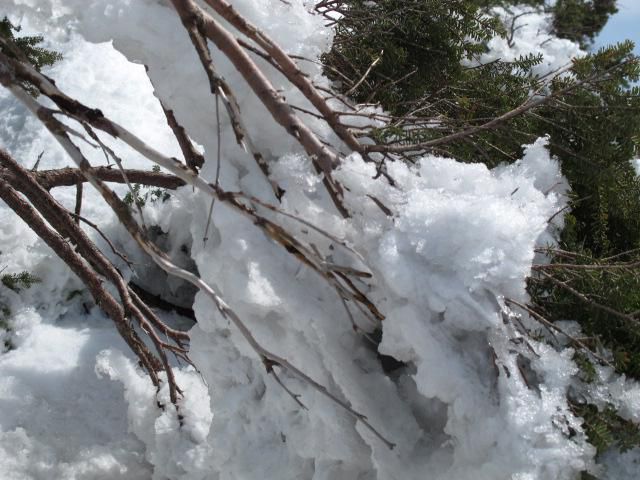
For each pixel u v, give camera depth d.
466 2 3.32
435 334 2.07
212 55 2.43
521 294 2.11
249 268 2.24
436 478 2.14
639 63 2.57
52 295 4.90
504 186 2.29
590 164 2.67
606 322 2.26
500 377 2.04
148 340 4.65
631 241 2.85
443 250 2.11
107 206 5.33
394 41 3.35
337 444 2.28
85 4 2.54
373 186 2.25
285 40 2.54
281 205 2.29
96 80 6.60
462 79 3.30
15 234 4.95
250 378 2.65
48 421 3.85
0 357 4.36
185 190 2.51
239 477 2.66
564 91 2.56
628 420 2.13
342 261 2.28
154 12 2.46
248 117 2.44
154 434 3.67
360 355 2.32
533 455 1.95
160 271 5.27
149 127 6.27
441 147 2.75
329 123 2.42
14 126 6.12
